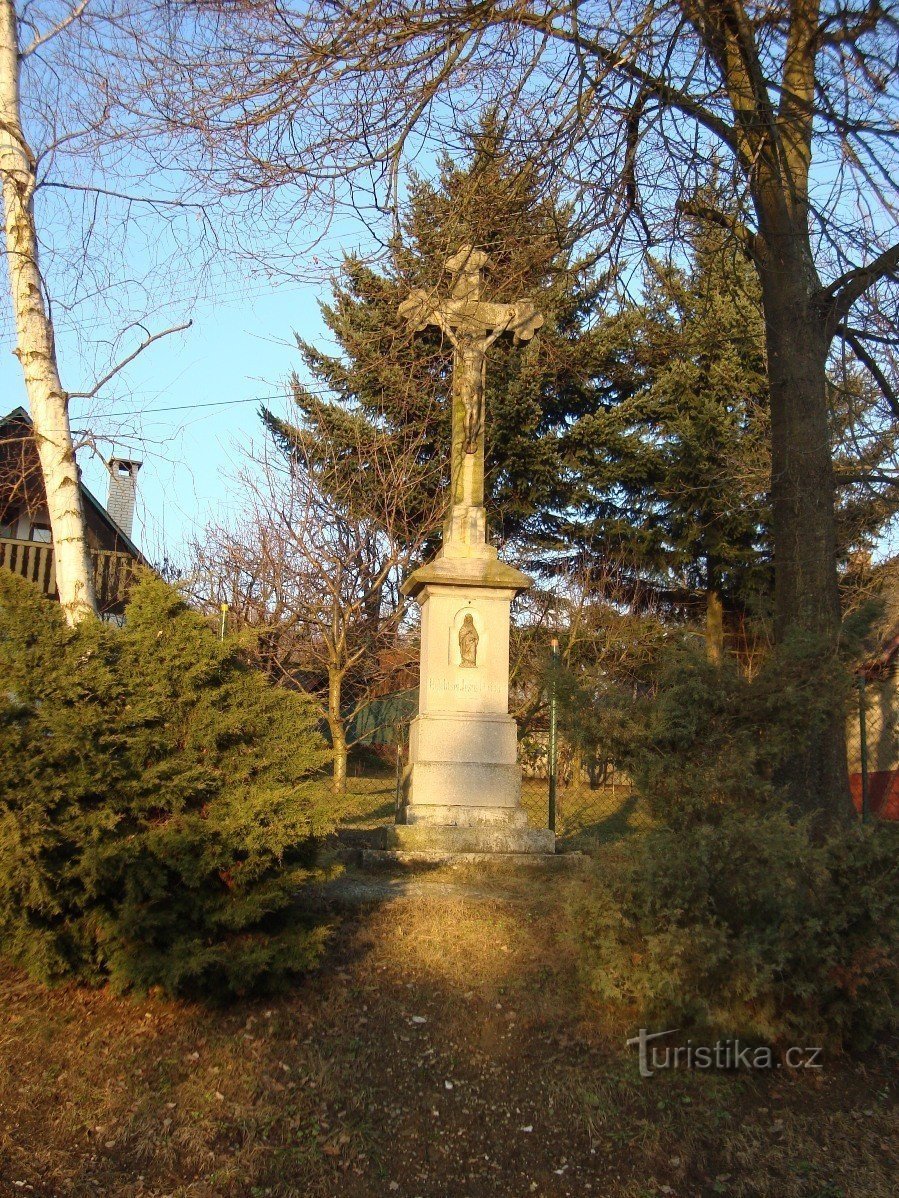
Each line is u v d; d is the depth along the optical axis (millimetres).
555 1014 5043
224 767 5109
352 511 17859
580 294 16531
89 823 4590
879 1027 4781
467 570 9492
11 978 5199
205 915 4836
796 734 4957
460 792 9172
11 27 7504
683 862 4562
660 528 20109
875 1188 3848
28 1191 3537
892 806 13750
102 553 15242
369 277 13203
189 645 5215
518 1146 4148
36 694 4734
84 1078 4250
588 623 19000
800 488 6559
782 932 4535
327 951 5664
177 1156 3844
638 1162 4051
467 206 7234
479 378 9719
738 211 6836
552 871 8172
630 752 5004
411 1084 4496
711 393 18719
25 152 7488
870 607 5285
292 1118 4160
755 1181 3930
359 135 6457
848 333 7445
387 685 20656
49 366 7395
